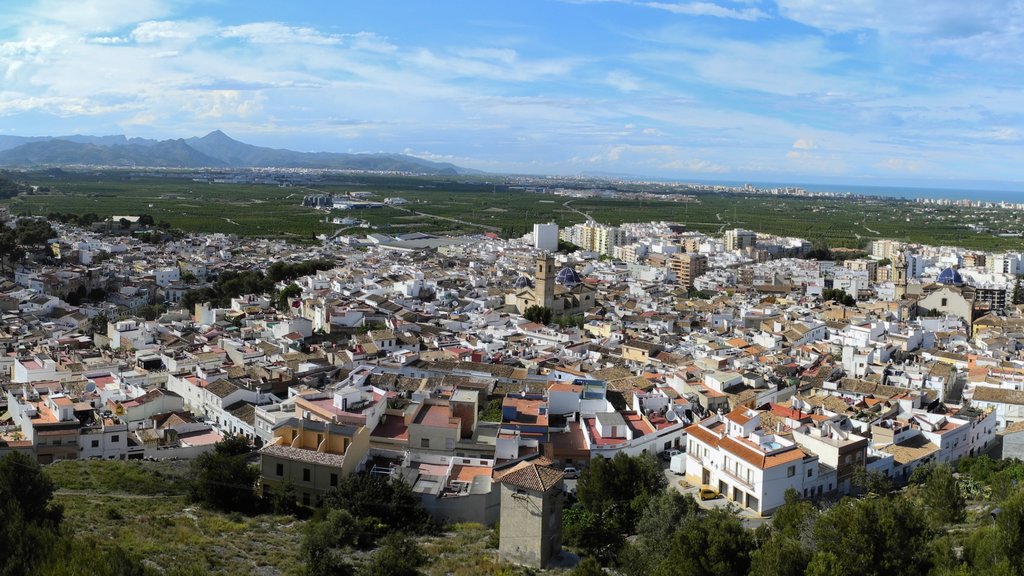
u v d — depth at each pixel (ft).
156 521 355.36
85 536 318.04
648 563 321.11
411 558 317.22
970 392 638.53
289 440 431.43
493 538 355.77
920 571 285.43
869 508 297.53
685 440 523.70
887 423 539.70
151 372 612.29
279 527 367.66
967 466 504.43
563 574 319.68
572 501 425.28
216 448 462.60
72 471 425.28
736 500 437.17
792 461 428.15
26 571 256.11
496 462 439.22
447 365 621.72
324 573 300.81
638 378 610.65
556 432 500.74
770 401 604.49
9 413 517.14
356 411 461.78
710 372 632.79
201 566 302.86
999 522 295.48
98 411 506.48
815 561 265.95
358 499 378.53
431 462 435.53
